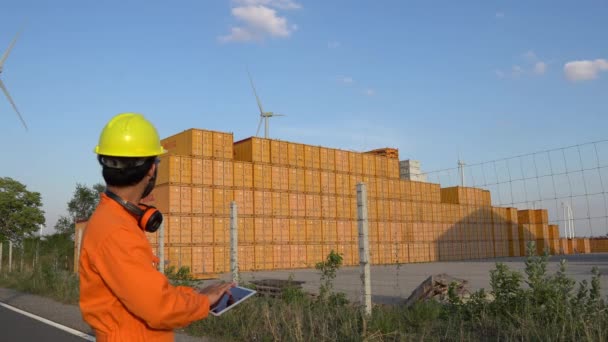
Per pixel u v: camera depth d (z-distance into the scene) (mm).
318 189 32938
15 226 39688
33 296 14797
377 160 37156
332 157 34188
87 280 1949
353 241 34469
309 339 7105
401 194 38312
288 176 31375
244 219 28766
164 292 1859
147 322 1861
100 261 1878
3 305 12734
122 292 1831
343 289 15320
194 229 26656
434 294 9477
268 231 29828
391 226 37062
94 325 1953
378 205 36500
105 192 2119
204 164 27562
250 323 8016
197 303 2006
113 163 2074
